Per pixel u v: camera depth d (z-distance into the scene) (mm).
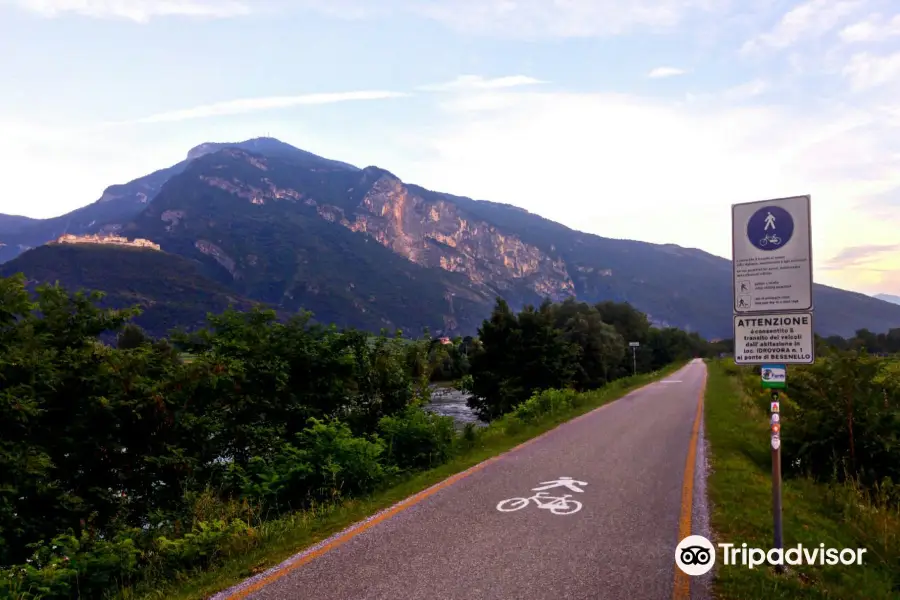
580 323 46500
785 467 10750
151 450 9125
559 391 23266
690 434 14297
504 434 14805
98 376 8742
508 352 29875
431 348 14609
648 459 11109
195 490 8945
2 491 7152
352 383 12484
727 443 12844
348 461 9195
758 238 5676
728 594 4957
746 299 5719
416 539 6516
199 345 11273
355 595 5039
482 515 7426
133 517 8641
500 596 4949
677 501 7969
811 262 5449
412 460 11125
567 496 8328
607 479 9398
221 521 7102
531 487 8930
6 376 7871
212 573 5875
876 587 5512
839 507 8250
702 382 35875
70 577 6102
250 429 10406
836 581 5531
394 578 5395
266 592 5188
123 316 9625
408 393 13203
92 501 8305
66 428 8320
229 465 9422
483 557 5883
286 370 11328
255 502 8633
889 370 10438
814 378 10531
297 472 9016
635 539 6367
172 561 6379
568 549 6070
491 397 29219
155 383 9273
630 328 75875
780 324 5574
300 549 6328
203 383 9977
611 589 5055
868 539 7035
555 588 5090
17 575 5875
